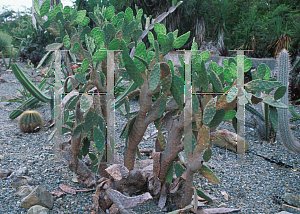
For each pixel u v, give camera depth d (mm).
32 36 8477
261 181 1966
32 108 3969
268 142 2824
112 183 1379
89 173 1696
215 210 1524
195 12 8266
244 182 1947
